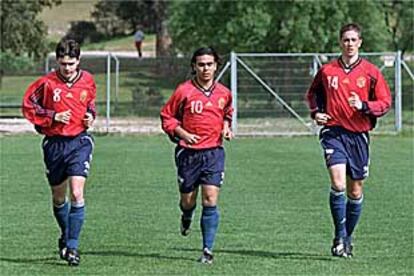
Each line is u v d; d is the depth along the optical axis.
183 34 143.50
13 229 42.59
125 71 139.00
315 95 34.91
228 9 137.62
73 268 32.72
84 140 33.50
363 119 34.06
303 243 38.72
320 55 107.94
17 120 113.69
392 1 153.25
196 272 31.91
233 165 74.56
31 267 32.97
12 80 141.12
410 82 116.25
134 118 120.69
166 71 134.88
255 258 34.84
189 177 33.62
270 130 111.19
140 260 34.41
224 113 33.69
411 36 152.12
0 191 57.53
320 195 55.97
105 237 40.41
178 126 33.31
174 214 47.88
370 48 138.25
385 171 70.19
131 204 51.81
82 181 33.25
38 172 68.50
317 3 133.62
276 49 137.38
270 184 61.75
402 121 114.50
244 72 113.44
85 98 33.44
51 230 42.31
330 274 31.70
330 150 34.09
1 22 156.38
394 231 42.06
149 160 78.56
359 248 37.31
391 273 31.91
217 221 33.94
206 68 33.12
